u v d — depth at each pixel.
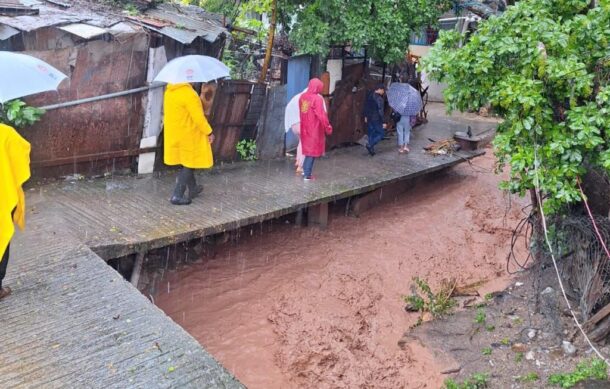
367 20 9.38
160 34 7.59
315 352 5.82
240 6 11.67
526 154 5.02
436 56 5.47
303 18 9.38
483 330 6.29
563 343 5.72
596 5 5.34
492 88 5.22
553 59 4.77
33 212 6.25
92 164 7.67
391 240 8.59
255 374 5.46
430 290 7.16
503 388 5.24
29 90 4.62
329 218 9.25
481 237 8.93
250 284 7.04
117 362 3.66
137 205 6.89
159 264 7.15
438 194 10.88
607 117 4.65
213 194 7.63
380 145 11.90
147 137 8.02
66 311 4.24
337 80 10.61
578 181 5.10
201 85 8.08
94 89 7.24
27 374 3.47
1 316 4.11
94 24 7.12
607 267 5.54
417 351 5.98
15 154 4.11
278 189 8.11
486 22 5.37
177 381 3.52
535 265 7.00
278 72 10.37
